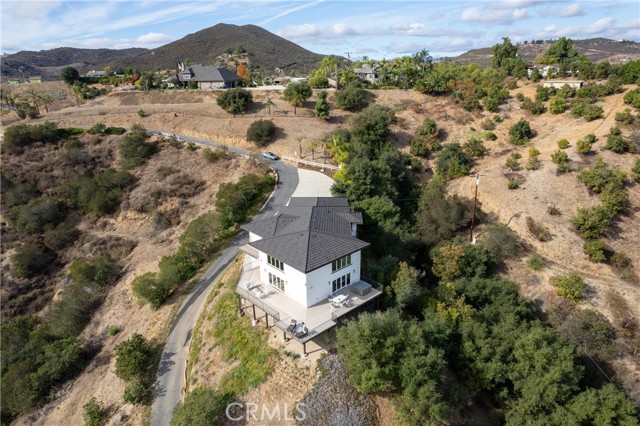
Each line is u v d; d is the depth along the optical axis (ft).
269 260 103.96
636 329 107.45
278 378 88.33
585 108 200.54
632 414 82.48
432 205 148.77
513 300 112.78
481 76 283.38
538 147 190.80
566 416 81.76
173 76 405.80
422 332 88.33
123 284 155.33
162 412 94.07
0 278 170.40
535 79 266.36
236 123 261.44
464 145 206.28
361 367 80.48
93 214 203.31
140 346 109.09
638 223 132.36
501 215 151.53
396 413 80.59
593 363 100.48
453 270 119.85
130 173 219.61
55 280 171.94
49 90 380.17
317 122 256.73
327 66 382.83
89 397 108.68
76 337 131.23
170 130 264.93
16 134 236.43
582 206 140.87
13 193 205.87
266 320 98.99
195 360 103.86
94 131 252.01
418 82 277.85
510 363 93.71
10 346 133.28
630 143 159.02
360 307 100.12
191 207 194.29
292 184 191.62
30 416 109.70
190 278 139.54
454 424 83.97
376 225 134.41
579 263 127.24
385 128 217.56
